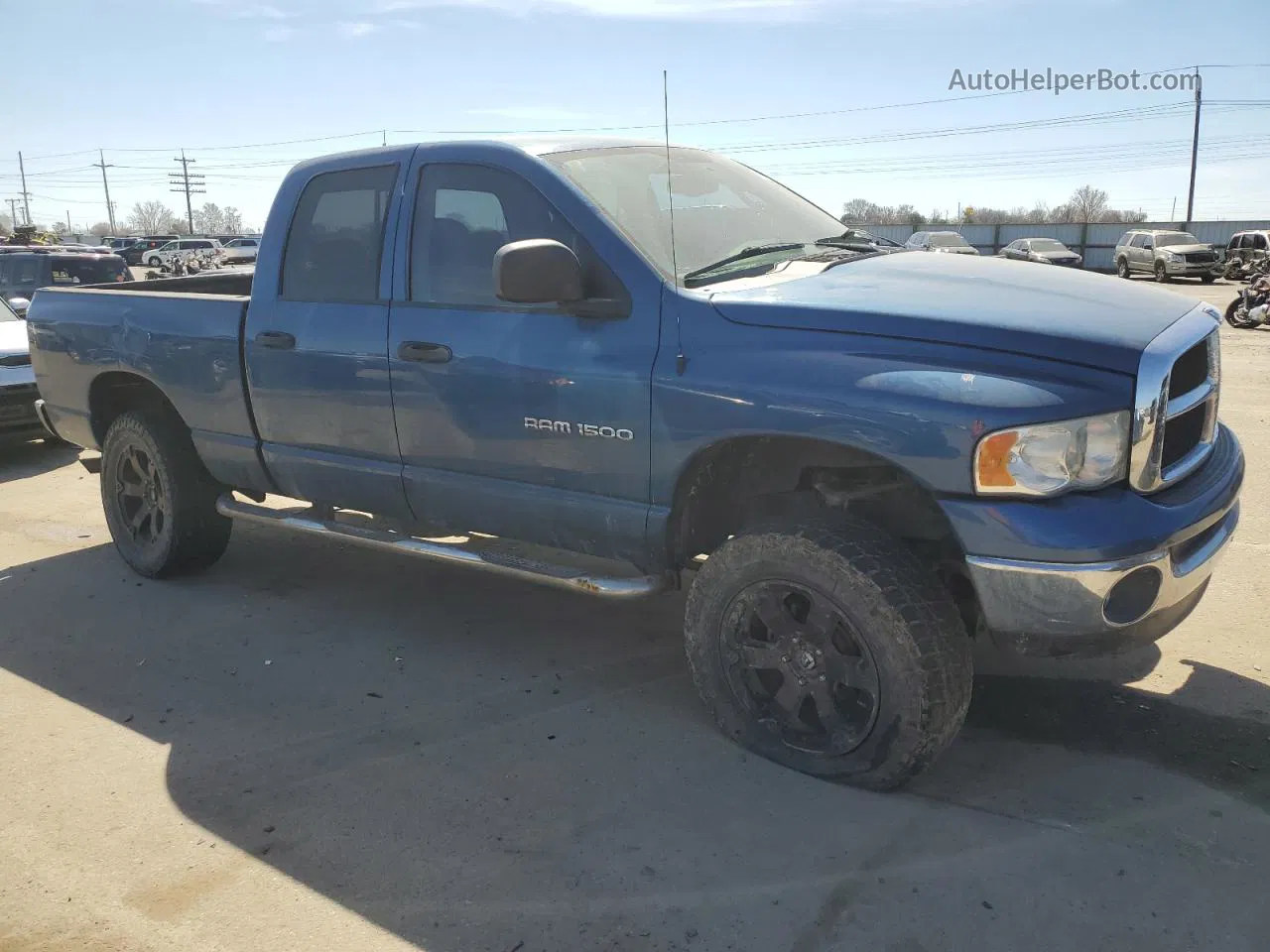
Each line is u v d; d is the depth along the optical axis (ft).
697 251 11.71
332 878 9.24
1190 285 101.55
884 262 11.76
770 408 9.94
